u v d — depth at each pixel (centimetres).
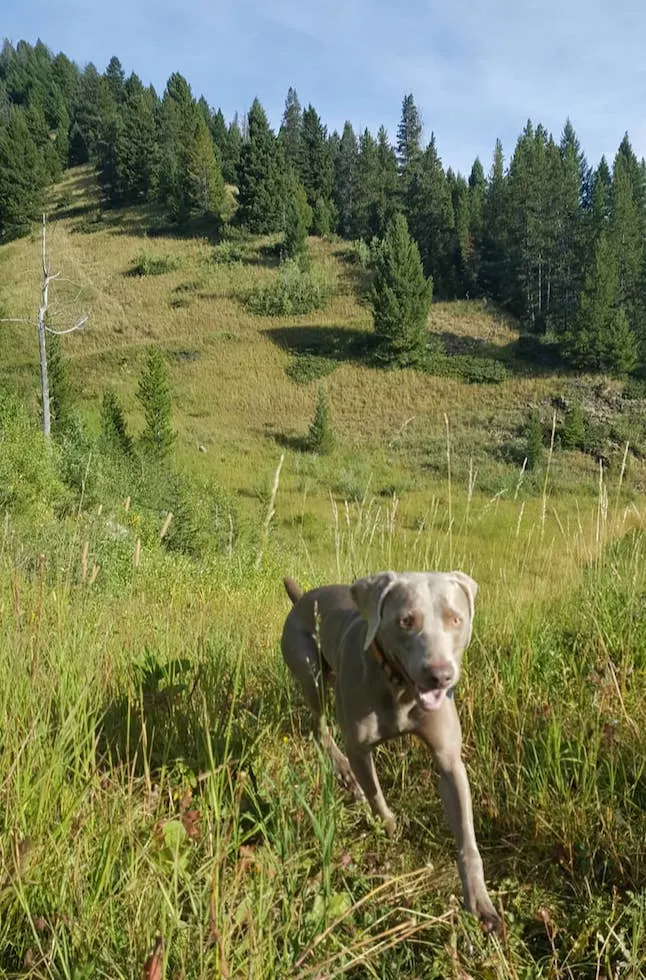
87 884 131
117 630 227
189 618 262
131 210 4359
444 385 2462
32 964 119
